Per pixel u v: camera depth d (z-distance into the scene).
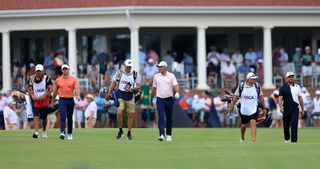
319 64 107.12
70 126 63.97
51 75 106.75
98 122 94.50
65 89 63.19
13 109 86.38
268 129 81.62
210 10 107.12
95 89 103.25
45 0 108.62
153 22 106.69
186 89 104.62
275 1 108.62
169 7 106.19
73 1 107.75
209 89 104.06
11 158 49.38
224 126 98.06
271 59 108.38
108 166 46.16
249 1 108.12
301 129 82.88
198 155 50.41
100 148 54.62
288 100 62.25
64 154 51.16
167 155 50.56
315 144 57.25
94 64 108.75
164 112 62.66
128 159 48.84
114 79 63.72
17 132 74.06
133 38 105.88
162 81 62.06
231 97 67.19
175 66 106.31
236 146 55.28
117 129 79.50
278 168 45.62
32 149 54.06
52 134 70.31
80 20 107.81
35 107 64.75
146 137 68.25
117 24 106.75
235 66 108.25
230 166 46.25
